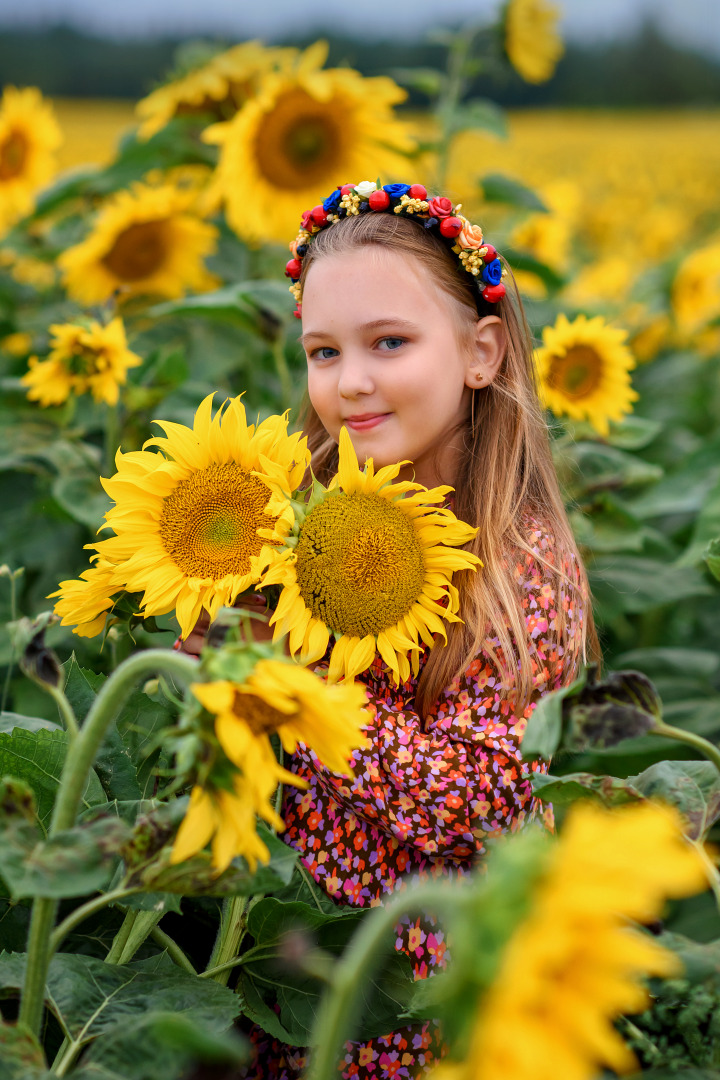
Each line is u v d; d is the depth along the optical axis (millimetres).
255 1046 1595
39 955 1021
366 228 1660
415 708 1646
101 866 1001
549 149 19609
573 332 2443
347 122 3076
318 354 1684
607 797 1223
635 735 1120
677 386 5195
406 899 790
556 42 3539
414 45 22062
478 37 3537
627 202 10688
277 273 3801
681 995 1151
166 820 1084
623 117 28641
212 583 1404
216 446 1438
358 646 1432
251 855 988
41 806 1366
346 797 1558
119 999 1216
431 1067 1529
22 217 4102
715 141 22359
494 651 1586
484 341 1768
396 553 1423
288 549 1404
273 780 972
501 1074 699
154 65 25688
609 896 696
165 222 3154
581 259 8656
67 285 3258
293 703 982
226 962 1413
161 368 2463
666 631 3324
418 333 1622
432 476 1813
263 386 3572
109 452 2424
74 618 1435
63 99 25453
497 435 1793
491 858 815
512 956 691
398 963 1412
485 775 1530
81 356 2273
